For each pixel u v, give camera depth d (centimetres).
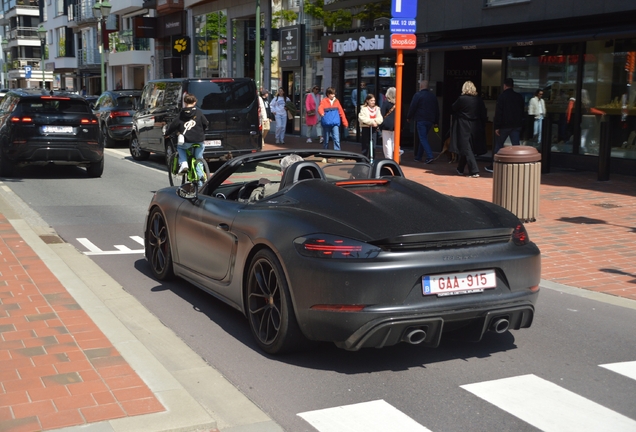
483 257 461
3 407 385
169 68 3844
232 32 3225
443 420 397
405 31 1030
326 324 444
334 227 459
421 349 515
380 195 508
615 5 1386
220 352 508
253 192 593
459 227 462
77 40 6178
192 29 3625
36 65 9081
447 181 1427
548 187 1322
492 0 1688
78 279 672
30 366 445
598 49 1530
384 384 449
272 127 2952
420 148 1800
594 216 1042
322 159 614
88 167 1529
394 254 442
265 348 498
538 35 1530
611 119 1518
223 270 562
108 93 2431
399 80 1038
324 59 2512
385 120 1582
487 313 455
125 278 720
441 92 1944
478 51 1938
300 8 2675
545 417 402
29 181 1461
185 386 441
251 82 1653
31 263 731
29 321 539
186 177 1316
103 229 977
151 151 1812
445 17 1811
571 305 634
